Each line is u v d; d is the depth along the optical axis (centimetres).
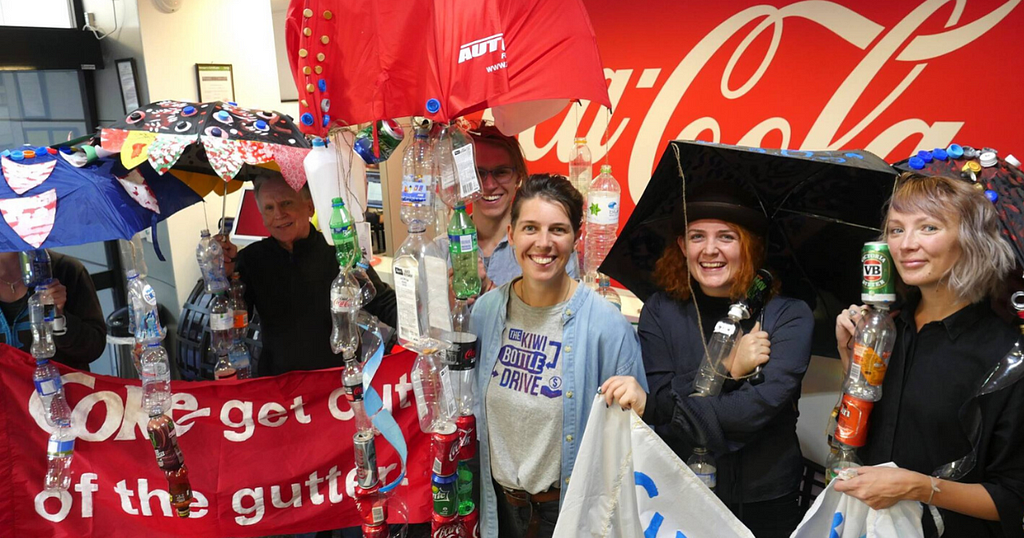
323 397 203
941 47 234
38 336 200
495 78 132
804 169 162
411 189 152
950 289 139
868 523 142
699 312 174
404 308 153
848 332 162
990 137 228
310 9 137
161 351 192
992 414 134
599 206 205
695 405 154
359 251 162
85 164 181
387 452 202
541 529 175
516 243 163
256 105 440
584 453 153
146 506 206
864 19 249
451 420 163
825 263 187
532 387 169
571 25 134
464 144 148
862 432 151
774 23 271
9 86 374
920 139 243
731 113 288
